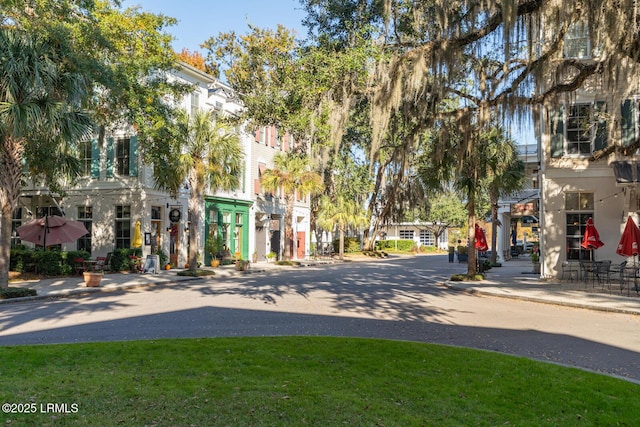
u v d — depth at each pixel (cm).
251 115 1467
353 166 4003
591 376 593
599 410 474
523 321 1054
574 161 1841
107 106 1977
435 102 1458
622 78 1241
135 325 990
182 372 584
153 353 683
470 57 1352
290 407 464
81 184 2486
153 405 466
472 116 1557
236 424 423
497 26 1171
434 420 441
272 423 426
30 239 1934
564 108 1703
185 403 473
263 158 3475
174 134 1902
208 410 455
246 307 1255
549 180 1875
